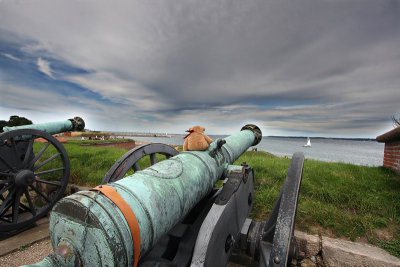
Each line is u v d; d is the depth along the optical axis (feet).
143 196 4.90
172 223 5.58
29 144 12.96
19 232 12.70
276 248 5.71
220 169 8.95
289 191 6.65
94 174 18.35
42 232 12.74
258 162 21.76
